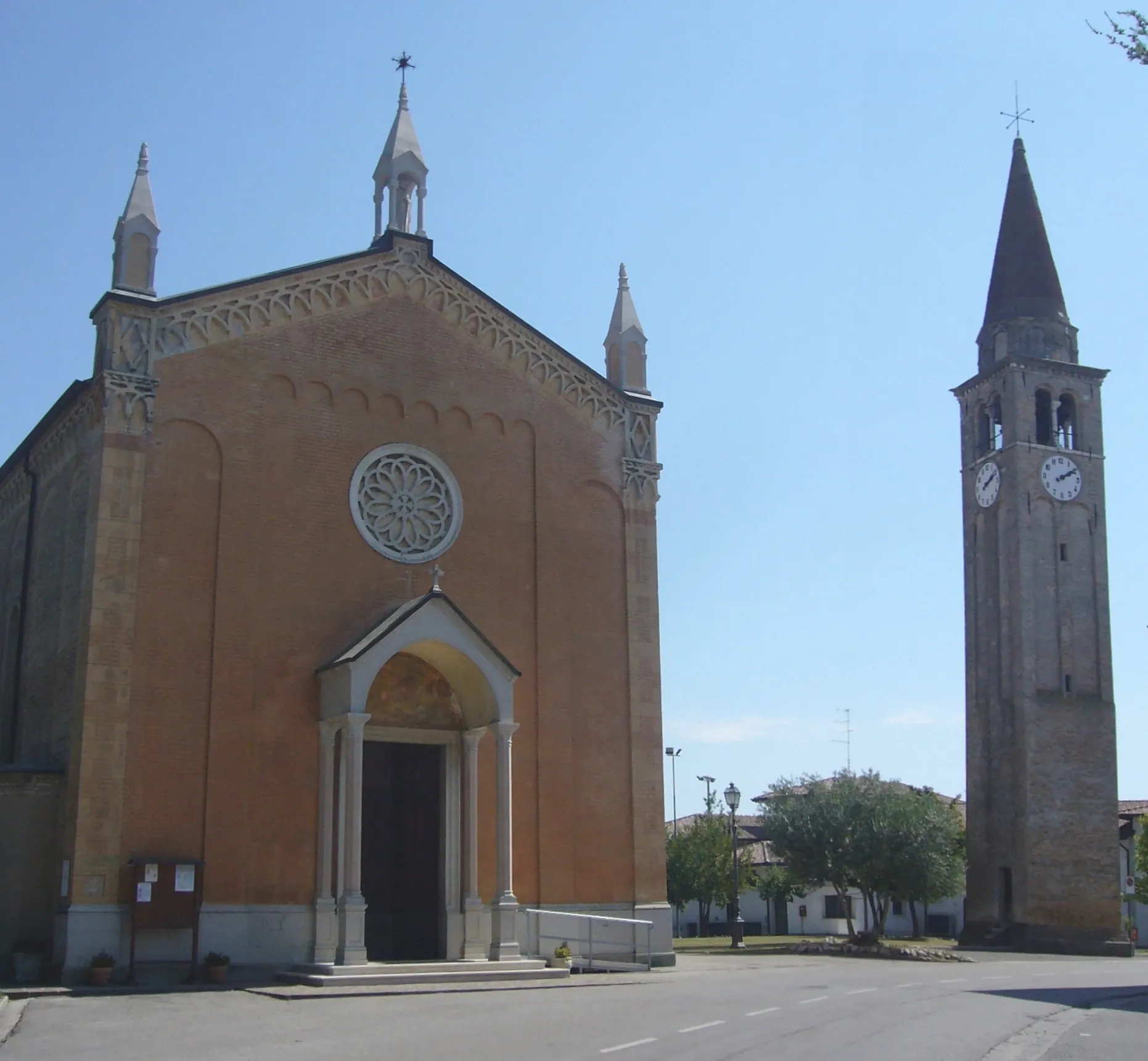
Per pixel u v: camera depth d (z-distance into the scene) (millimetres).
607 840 36344
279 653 32594
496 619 36156
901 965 42188
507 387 37781
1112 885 67500
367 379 35438
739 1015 22281
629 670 37812
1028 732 68188
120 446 31453
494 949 32500
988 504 73938
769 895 95125
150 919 29141
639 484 39281
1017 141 80500
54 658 33656
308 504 33812
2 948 29516
